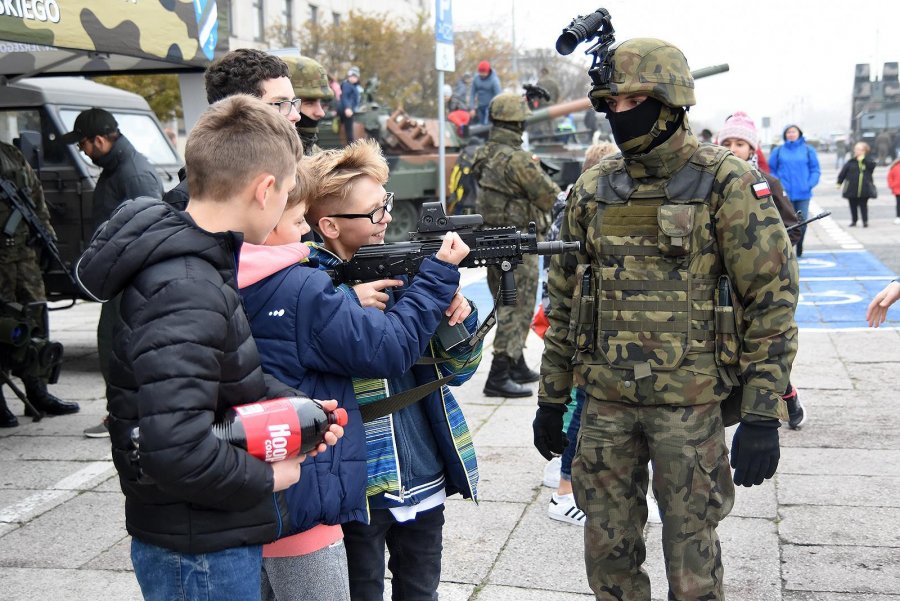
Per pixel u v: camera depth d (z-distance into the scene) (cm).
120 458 195
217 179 196
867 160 1803
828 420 586
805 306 973
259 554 204
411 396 261
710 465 276
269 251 232
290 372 234
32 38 490
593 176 294
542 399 306
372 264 261
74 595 387
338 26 3256
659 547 409
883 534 414
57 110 854
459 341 264
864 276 1162
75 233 836
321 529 236
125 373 191
